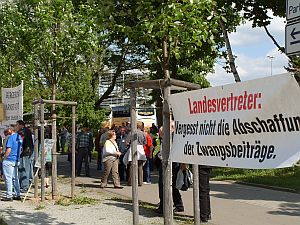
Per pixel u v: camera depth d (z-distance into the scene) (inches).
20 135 491.2
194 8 254.1
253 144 186.1
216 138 204.2
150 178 666.8
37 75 525.7
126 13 258.7
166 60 265.3
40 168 479.5
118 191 534.3
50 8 477.4
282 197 481.4
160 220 357.1
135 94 283.1
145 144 588.4
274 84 175.2
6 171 457.4
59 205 428.8
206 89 209.6
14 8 501.7
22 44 493.7
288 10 172.2
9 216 376.2
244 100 189.5
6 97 535.2
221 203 446.0
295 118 167.8
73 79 536.4
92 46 489.4
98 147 825.5
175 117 234.4
